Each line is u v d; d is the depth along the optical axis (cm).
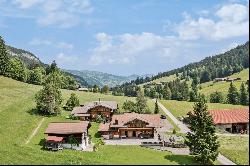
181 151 9675
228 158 9138
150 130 12069
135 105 16362
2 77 18962
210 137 8675
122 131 12006
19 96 15875
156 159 8194
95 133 12194
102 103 14625
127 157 8569
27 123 12050
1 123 11469
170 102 19800
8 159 8119
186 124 14575
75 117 13812
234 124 13300
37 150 9275
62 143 10006
